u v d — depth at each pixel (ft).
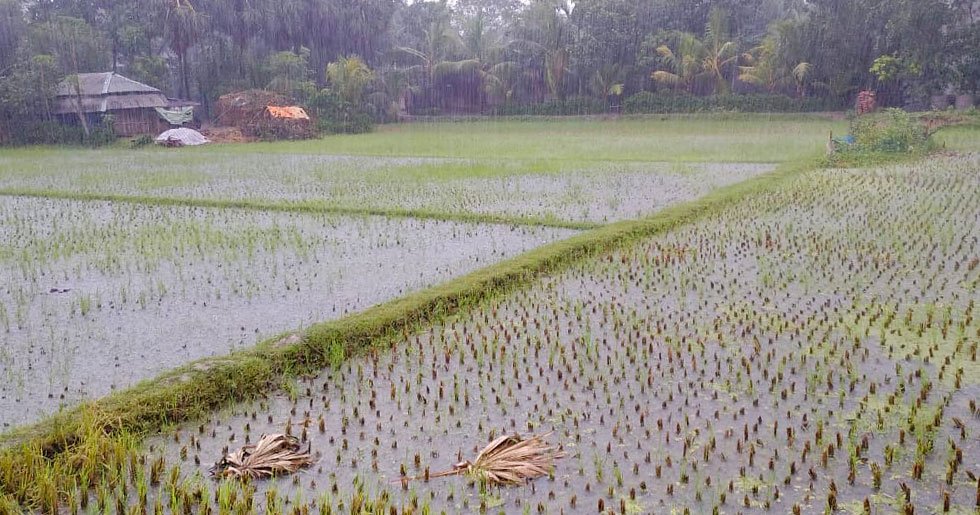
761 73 119.14
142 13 128.67
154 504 11.27
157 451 12.94
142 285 24.27
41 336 19.20
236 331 19.45
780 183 47.06
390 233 33.12
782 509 10.94
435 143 97.19
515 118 133.90
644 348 17.84
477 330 19.45
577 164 63.31
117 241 31.81
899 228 31.35
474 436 13.44
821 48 112.06
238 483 11.76
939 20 95.66
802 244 28.99
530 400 14.96
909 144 64.08
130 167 69.05
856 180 47.37
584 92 135.13
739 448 12.67
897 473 11.82
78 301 22.48
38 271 26.53
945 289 22.25
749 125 110.63
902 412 13.98
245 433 13.64
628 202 41.14
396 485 11.76
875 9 105.29
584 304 21.70
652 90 131.13
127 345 18.43
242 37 134.00
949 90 103.45
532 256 26.25
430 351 17.89
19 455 11.93
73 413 13.53
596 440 13.20
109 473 11.93
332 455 12.77
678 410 14.39
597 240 29.04
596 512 10.94
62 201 45.78
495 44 142.61
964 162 56.24
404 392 15.47
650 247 29.19
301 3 137.49
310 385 15.90
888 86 109.40
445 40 143.13
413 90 142.00
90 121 111.96
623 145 86.12
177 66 142.20
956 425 13.34
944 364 16.26
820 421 13.44
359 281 24.59
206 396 14.67
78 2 132.98
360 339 18.11
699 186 47.24
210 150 93.91
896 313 20.01
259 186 51.60
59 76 111.24
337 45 144.87
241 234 33.04
